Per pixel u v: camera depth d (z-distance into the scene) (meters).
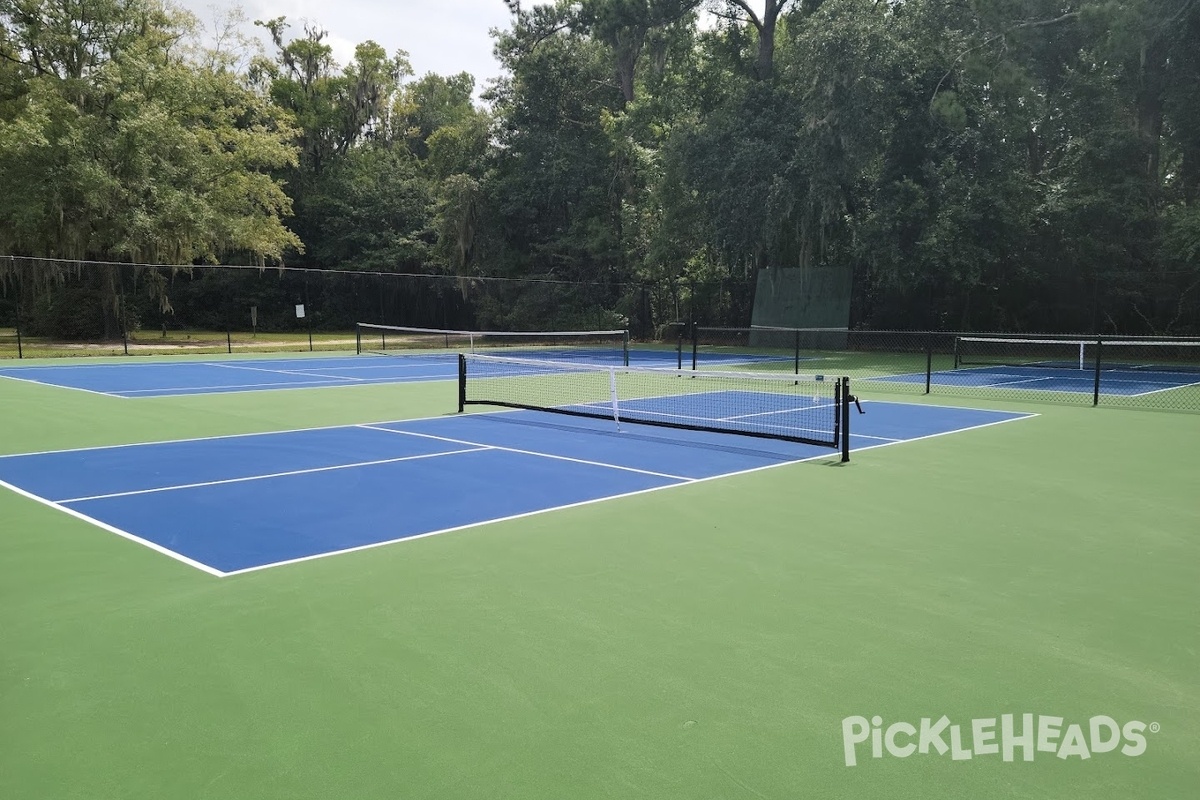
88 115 33.78
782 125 33.25
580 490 8.60
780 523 7.32
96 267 36.06
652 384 20.75
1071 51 31.73
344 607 5.22
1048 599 5.40
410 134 60.41
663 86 39.84
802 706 3.91
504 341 40.50
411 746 3.55
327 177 53.09
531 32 46.50
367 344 37.56
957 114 30.19
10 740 3.60
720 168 34.16
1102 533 7.02
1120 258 31.09
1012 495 8.46
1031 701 3.97
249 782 3.28
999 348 34.00
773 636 4.76
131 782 3.28
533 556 6.31
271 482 8.93
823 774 3.34
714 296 41.09
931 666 4.36
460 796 3.18
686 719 3.78
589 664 4.38
